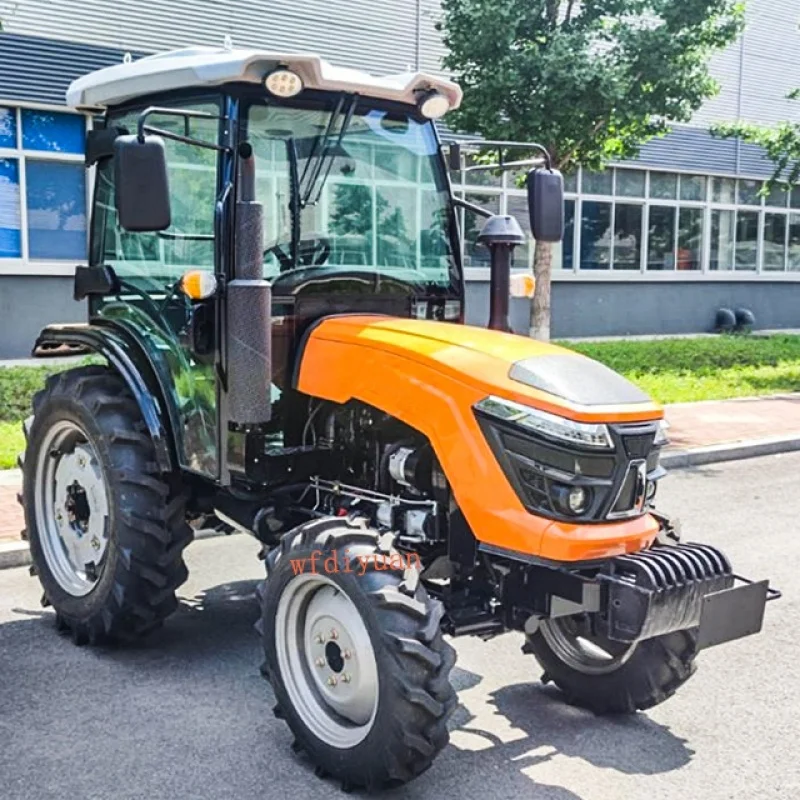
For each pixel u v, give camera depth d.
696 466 10.48
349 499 4.45
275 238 4.56
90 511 5.28
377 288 4.82
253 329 4.13
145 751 4.14
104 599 5.01
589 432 3.81
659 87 12.19
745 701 4.78
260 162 4.53
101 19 15.14
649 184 22.77
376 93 4.74
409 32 18.42
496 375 3.96
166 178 4.02
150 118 5.00
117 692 4.71
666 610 3.76
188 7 15.93
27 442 5.63
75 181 15.39
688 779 4.03
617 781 4.00
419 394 4.06
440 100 4.83
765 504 8.77
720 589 3.93
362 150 4.82
